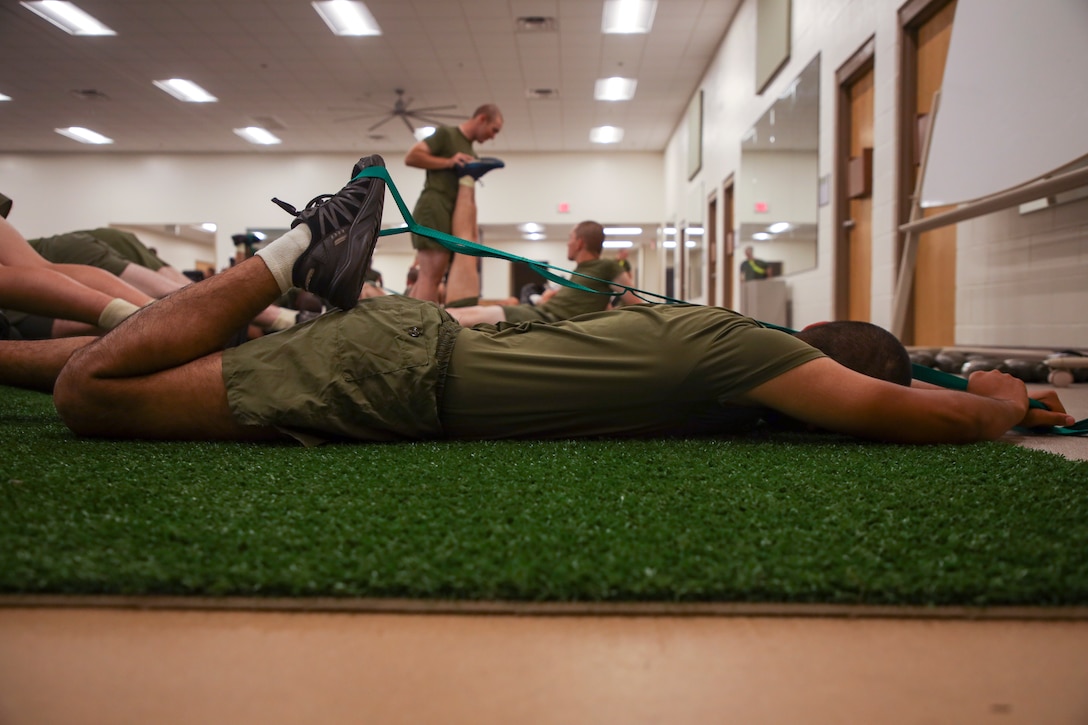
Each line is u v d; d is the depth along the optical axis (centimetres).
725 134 905
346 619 61
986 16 324
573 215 1473
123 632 58
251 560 68
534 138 1365
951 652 56
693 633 58
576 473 109
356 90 1092
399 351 133
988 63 322
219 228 1462
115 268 281
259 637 57
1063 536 78
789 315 669
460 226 383
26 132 1302
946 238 413
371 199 139
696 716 47
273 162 1459
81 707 48
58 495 92
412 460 118
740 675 52
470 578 64
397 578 64
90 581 63
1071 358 288
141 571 64
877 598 62
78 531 76
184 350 130
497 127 401
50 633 58
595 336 139
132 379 130
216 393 131
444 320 142
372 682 51
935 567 68
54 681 51
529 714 47
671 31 892
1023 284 347
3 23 859
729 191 923
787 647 56
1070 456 132
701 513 86
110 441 136
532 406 137
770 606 62
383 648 56
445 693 49
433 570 66
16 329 255
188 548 71
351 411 132
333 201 136
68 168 1459
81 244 283
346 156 1455
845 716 47
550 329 142
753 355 132
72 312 182
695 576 65
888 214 456
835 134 543
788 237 666
